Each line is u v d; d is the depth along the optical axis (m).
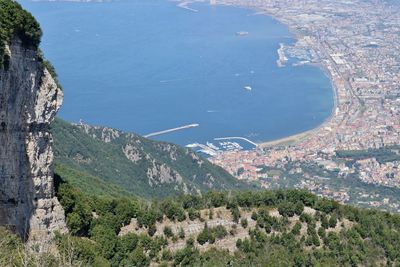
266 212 118.06
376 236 124.56
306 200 125.56
